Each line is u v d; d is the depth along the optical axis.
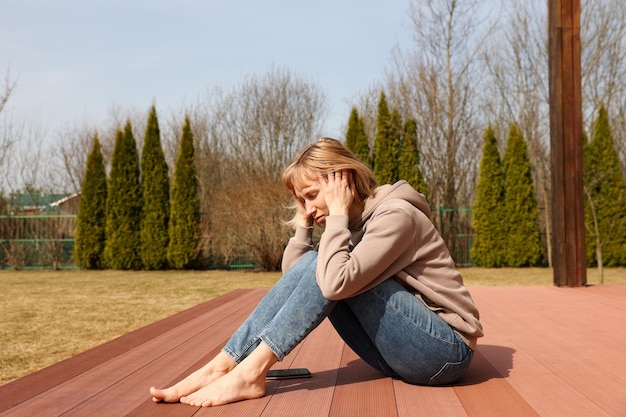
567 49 5.34
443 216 14.87
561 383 1.87
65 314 6.29
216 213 13.79
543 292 4.96
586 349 2.46
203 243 13.87
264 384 1.72
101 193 14.23
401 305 1.66
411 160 13.98
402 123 14.63
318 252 1.66
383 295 1.67
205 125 22.61
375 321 1.69
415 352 1.68
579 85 5.37
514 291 5.07
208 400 1.62
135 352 2.54
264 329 1.70
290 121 21.62
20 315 6.22
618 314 3.57
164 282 10.73
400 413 1.53
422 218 1.74
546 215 14.34
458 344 1.69
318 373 2.04
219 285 10.04
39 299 7.86
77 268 14.62
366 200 1.79
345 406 1.60
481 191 13.97
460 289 1.77
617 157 13.35
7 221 14.84
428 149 16.09
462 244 14.80
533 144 16.22
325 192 1.74
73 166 25.06
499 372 2.03
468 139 18.08
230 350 1.73
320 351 2.47
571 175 5.41
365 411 1.55
